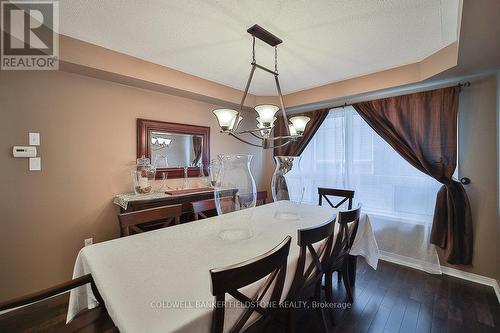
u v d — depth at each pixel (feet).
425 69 7.41
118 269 3.47
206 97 9.64
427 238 8.20
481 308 6.06
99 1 4.67
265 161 13.66
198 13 5.08
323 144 10.96
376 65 7.96
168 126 9.11
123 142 8.07
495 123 7.02
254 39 5.64
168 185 9.28
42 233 6.62
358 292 6.84
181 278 3.21
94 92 7.42
